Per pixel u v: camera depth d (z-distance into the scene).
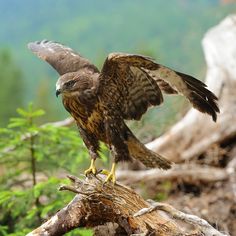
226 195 16.52
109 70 11.24
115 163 11.69
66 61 12.49
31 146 14.05
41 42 13.45
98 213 11.12
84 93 11.65
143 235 10.83
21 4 179.62
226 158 17.98
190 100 11.30
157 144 18.08
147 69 11.16
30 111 14.09
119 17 145.75
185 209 15.99
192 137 18.11
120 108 11.80
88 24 149.88
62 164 14.34
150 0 143.62
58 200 13.26
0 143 14.15
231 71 19.02
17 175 14.46
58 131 14.11
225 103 18.50
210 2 77.56
